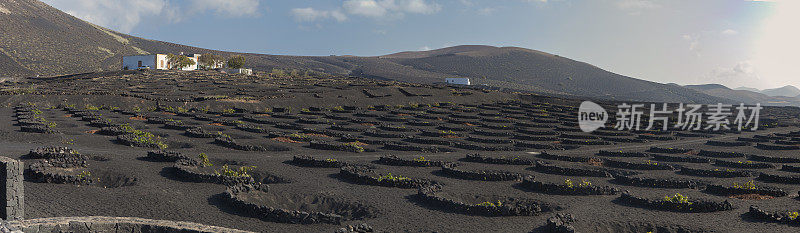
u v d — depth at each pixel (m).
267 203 24.50
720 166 42.12
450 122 71.62
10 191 17.91
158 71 137.50
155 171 29.11
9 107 67.06
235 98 84.00
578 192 28.33
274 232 19.83
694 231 21.84
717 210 25.19
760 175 35.50
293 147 43.00
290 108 81.56
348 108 86.12
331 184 28.77
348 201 25.08
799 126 92.56
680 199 25.70
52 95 74.00
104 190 23.97
